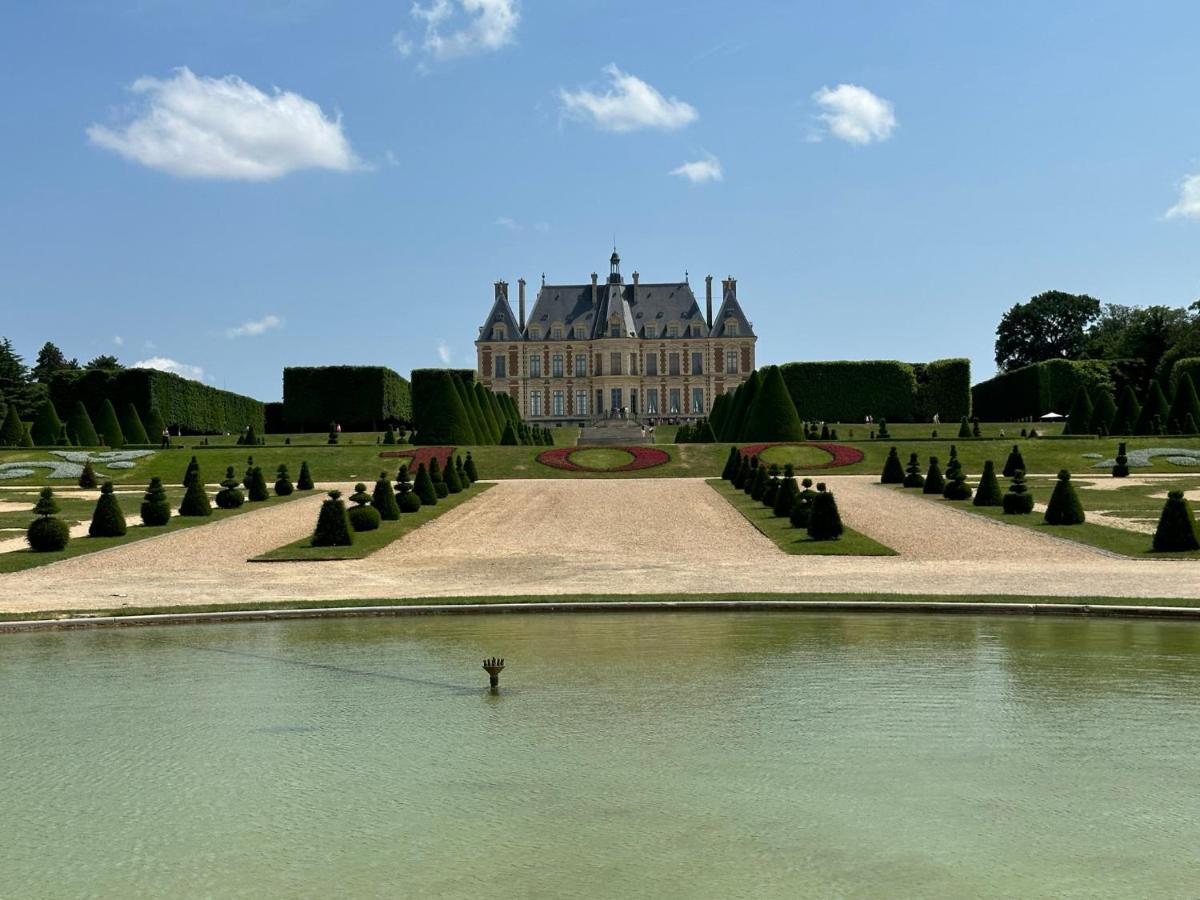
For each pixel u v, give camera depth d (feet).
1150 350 406.41
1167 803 37.73
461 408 270.46
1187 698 50.11
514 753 43.50
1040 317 492.54
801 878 32.48
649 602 76.33
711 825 36.32
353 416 383.86
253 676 56.59
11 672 57.77
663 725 46.88
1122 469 188.44
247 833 36.37
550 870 33.19
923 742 44.21
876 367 412.57
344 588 88.17
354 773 41.63
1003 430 329.31
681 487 192.24
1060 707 48.83
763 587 84.99
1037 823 36.19
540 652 61.67
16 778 41.50
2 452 238.48
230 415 381.40
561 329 542.16
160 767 42.52
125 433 290.76
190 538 127.03
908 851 34.24
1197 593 78.13
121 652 62.85
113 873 33.42
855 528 130.62
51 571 100.94
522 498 175.63
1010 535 120.57
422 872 33.14
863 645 62.59
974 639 64.18
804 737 45.01
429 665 58.75
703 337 533.96
